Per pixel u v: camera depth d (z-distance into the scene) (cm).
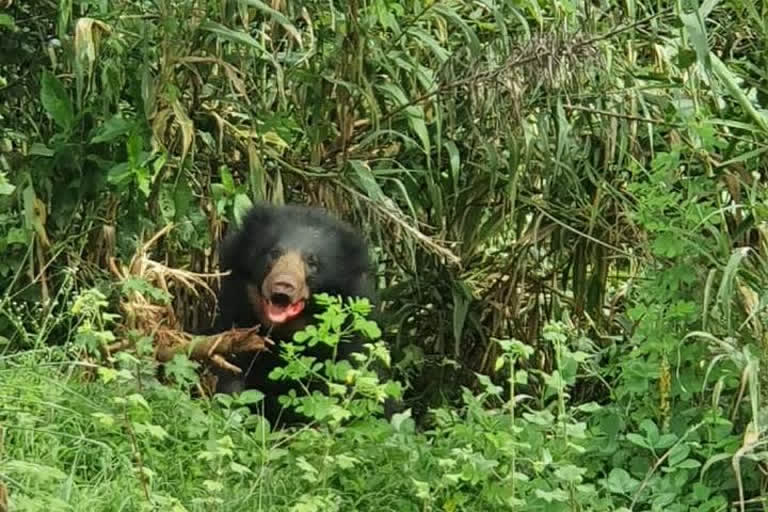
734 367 927
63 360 958
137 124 1046
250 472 814
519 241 1276
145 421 838
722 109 1106
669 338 929
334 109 1188
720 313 948
